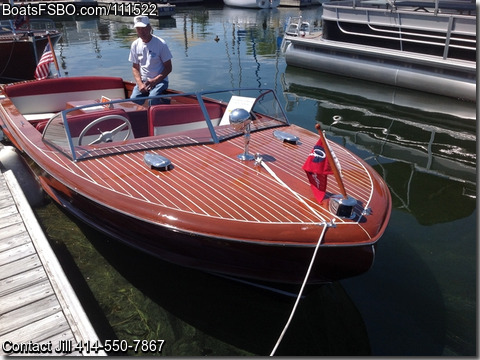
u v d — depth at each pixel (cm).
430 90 911
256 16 2441
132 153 343
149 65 513
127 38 1633
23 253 328
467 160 563
